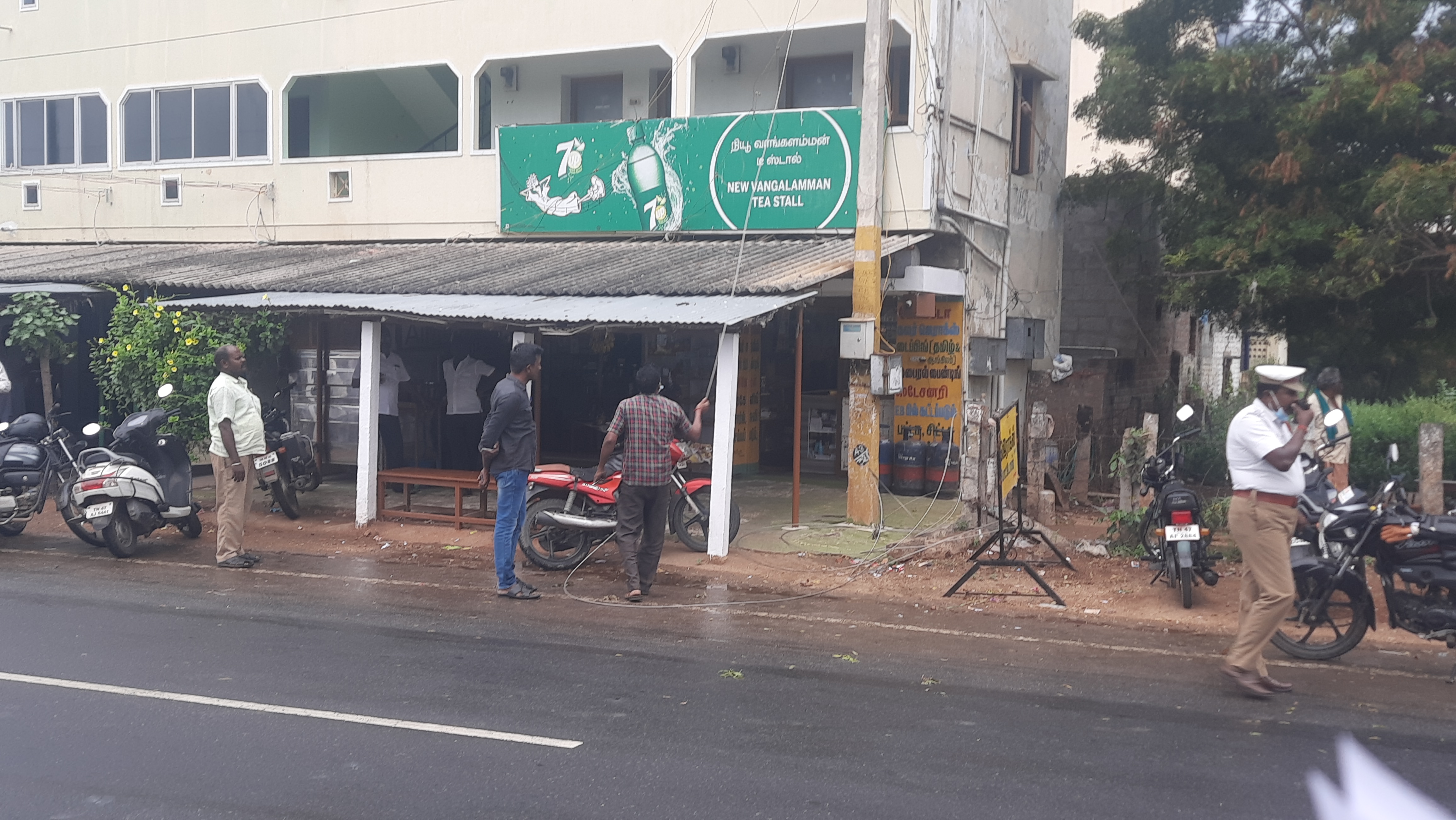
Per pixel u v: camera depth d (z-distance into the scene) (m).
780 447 16.00
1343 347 15.38
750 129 14.07
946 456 13.79
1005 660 7.00
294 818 4.40
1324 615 7.04
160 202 18.47
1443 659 7.11
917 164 13.09
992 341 14.45
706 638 7.49
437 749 5.19
